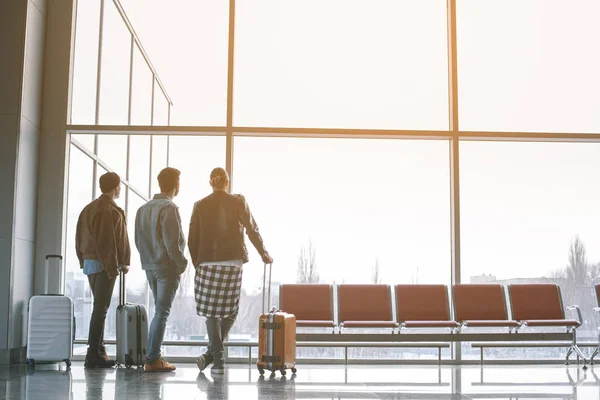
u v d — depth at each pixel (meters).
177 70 7.01
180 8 7.12
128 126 6.74
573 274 6.97
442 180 7.03
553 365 6.34
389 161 7.05
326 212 6.96
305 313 6.53
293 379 4.88
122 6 7.23
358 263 6.90
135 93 7.07
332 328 6.64
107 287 5.62
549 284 6.79
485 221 6.98
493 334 5.93
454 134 6.94
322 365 6.29
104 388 4.15
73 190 6.73
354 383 4.69
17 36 6.14
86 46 6.93
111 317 6.80
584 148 7.13
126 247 5.77
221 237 5.02
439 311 6.64
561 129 7.05
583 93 7.09
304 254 6.89
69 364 5.56
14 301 5.91
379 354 6.59
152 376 4.89
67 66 6.66
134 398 3.71
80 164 6.84
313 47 7.09
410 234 6.95
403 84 7.06
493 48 7.12
